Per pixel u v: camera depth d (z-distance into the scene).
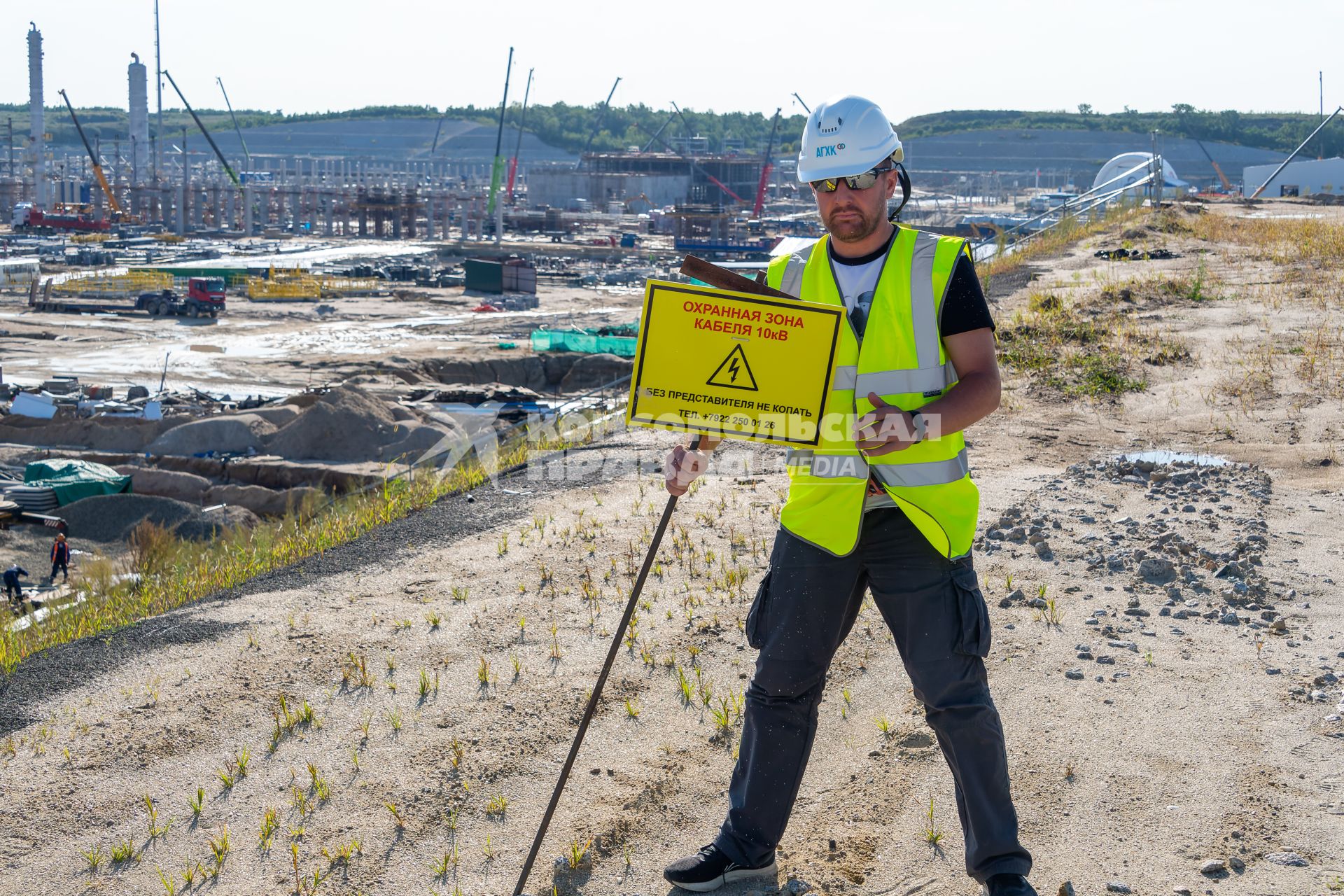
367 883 3.20
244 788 3.76
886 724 4.05
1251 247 21.22
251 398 44.88
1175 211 29.36
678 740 4.00
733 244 175.25
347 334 73.75
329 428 31.31
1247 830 3.29
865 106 2.75
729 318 2.75
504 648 4.86
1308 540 6.13
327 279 108.19
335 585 5.84
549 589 5.61
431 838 3.42
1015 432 9.38
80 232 188.00
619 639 3.01
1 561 23.33
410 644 4.95
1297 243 21.05
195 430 32.56
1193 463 7.83
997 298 16.59
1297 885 3.01
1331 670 4.40
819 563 2.84
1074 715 4.08
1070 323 13.60
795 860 3.22
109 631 5.37
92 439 35.38
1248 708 4.09
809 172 2.77
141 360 60.53
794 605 2.88
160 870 3.30
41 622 7.64
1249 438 8.93
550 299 101.56
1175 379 11.09
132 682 4.63
